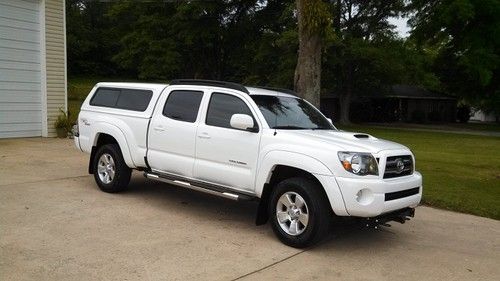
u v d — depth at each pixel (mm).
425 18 34094
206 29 31891
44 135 15391
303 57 10656
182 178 7148
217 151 6605
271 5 32906
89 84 55656
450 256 5898
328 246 6016
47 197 7699
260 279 4859
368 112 46062
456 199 8773
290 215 5906
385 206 5609
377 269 5320
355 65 35500
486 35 31781
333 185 5508
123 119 7965
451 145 22578
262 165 6102
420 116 48188
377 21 35375
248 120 6148
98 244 5621
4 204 7168
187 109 7191
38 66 15156
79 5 67750
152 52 33594
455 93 42125
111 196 7969
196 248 5656
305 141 5863
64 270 4828
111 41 65688
